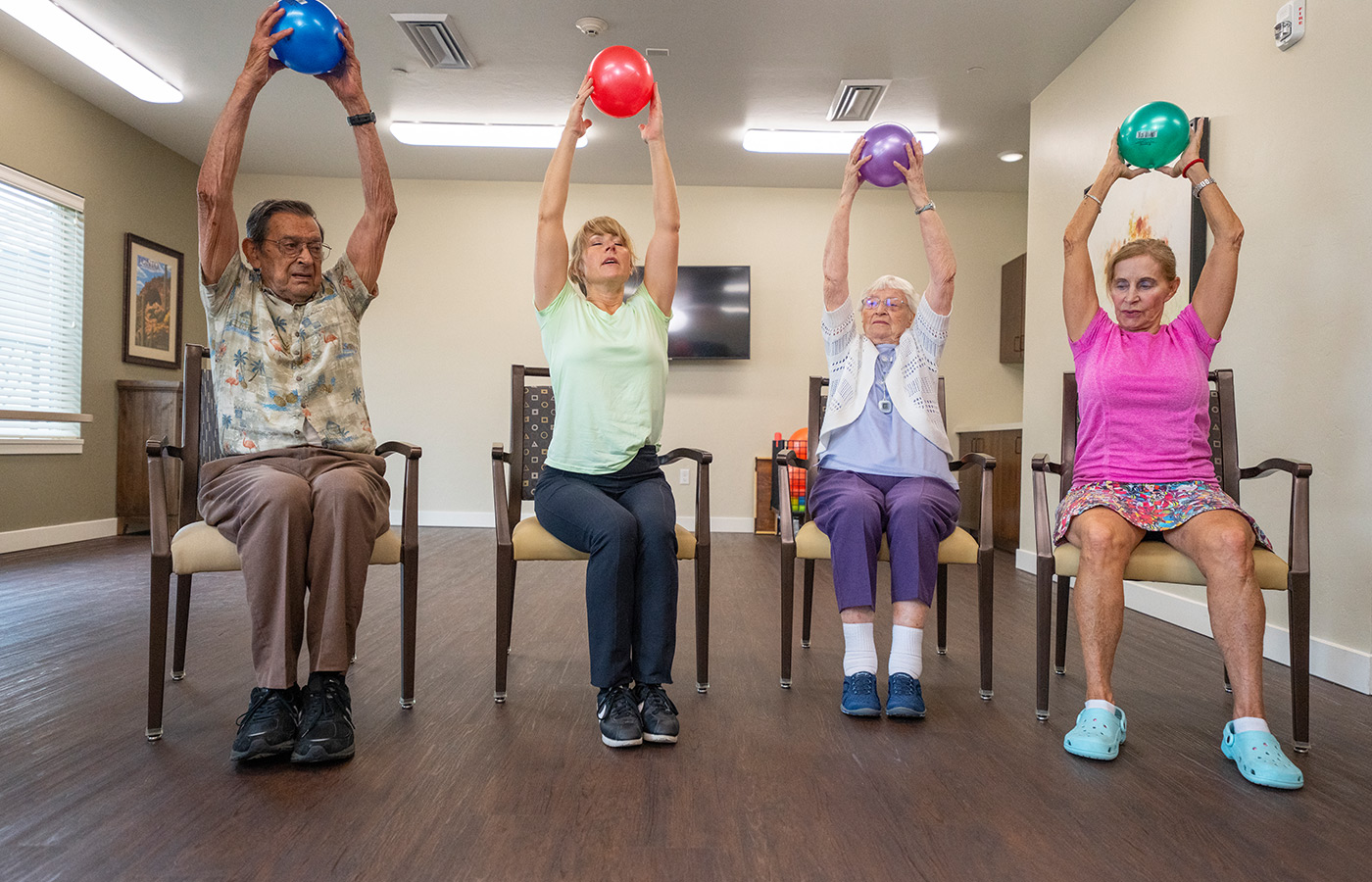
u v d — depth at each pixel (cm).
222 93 463
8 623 271
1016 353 575
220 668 218
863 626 190
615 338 188
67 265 472
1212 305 185
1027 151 528
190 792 141
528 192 616
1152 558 176
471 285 616
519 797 140
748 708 192
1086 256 197
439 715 184
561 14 374
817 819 133
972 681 218
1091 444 191
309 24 168
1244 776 153
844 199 207
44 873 113
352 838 125
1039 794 144
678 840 125
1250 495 263
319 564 159
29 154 440
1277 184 255
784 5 365
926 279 610
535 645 253
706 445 615
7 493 436
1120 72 360
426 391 615
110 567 388
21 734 168
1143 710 193
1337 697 209
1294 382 246
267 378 175
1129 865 119
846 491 197
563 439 189
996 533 516
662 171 194
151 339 538
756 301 615
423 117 495
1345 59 229
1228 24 283
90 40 395
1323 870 119
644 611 174
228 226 167
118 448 512
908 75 429
